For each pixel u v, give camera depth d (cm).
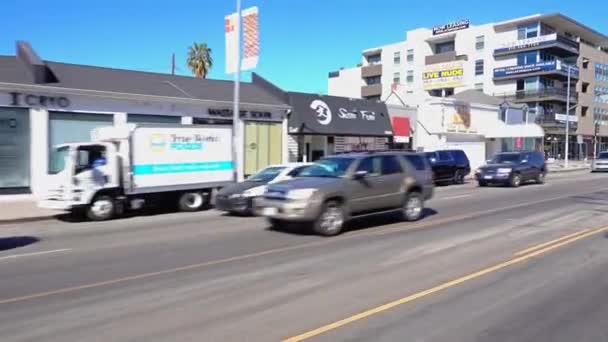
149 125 1507
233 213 1510
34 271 775
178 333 489
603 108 7325
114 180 1438
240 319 529
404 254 852
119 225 1317
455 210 1470
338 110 2905
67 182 1380
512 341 468
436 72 5709
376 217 1323
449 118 3644
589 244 928
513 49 6319
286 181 1138
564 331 492
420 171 1291
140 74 2441
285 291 633
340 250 898
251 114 2539
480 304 575
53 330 504
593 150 7169
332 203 1066
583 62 6788
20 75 1938
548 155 6406
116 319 534
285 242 992
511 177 2398
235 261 822
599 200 1717
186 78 2598
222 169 1689
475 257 823
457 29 6938
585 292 621
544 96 6134
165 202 1585
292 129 2689
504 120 4359
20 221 1403
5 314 558
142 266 798
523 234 1045
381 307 564
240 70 1942
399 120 3312
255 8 1894
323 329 497
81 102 2000
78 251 945
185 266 791
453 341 467
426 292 623
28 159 1881
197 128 1620
